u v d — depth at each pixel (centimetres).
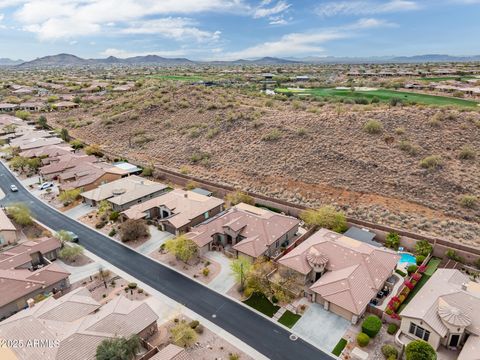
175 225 5050
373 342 3127
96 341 2838
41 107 15312
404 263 4259
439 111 7262
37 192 6925
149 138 9762
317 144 7069
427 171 5703
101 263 4472
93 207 6172
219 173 7262
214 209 5628
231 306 3647
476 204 5012
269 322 3409
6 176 7850
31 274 3884
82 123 12069
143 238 5069
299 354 3033
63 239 4800
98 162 8056
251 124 8700
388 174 5856
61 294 3847
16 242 5022
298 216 5475
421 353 2670
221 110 10344
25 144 9419
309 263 3928
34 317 3089
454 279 3500
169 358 2753
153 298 3788
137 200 6069
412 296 3725
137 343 2883
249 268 3909
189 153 8425
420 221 4916
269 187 6425
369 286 3575
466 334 2950
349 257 3922
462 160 5872
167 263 4441
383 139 6725
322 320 3419
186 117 10550
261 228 4688
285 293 3722
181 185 7050
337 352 3039
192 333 3100
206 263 4403
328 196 5809
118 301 3366
